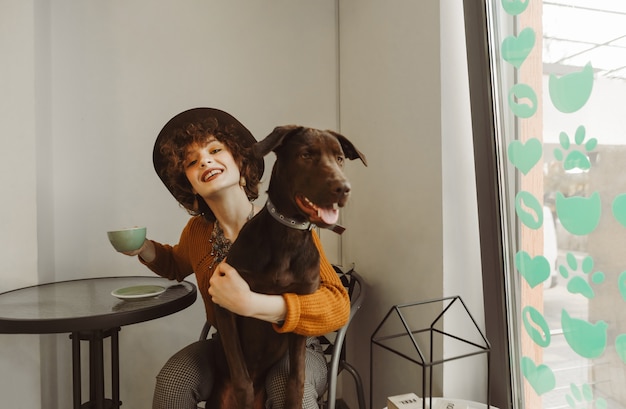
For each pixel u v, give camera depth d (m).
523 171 1.12
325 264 1.09
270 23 1.96
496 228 1.21
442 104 1.28
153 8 1.81
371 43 1.70
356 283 1.73
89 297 1.29
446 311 1.30
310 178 0.76
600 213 0.90
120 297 1.23
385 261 1.61
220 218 1.13
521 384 1.23
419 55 1.38
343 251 2.01
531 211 1.10
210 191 1.08
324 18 2.02
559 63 0.99
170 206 1.85
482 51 1.17
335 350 1.20
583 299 0.97
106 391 1.75
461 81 1.30
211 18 1.88
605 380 0.92
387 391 1.60
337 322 0.99
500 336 1.25
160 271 1.36
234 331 0.93
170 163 1.13
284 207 0.84
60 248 1.72
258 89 1.94
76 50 1.73
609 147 0.88
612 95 0.86
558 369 1.06
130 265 1.80
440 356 1.31
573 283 0.99
